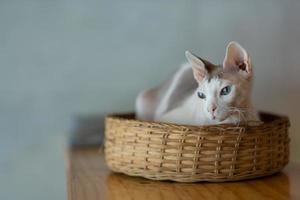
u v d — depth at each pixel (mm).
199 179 1307
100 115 1858
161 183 1331
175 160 1308
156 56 1908
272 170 1359
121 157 1386
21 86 1868
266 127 1321
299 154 1913
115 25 1893
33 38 1866
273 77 1929
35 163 1881
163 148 1313
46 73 1876
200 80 1373
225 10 1914
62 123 1887
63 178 1889
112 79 1899
